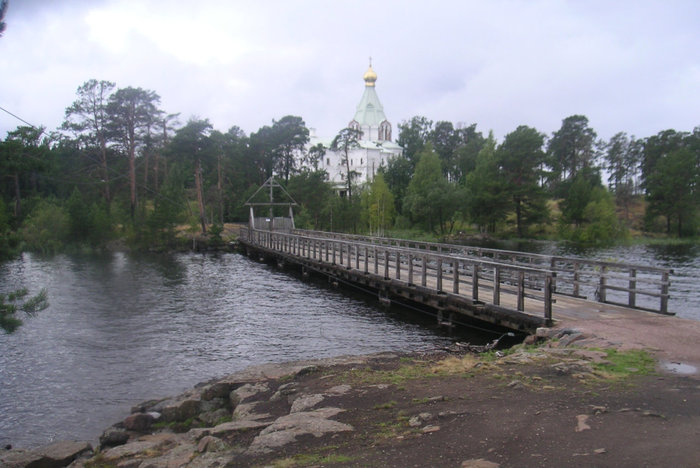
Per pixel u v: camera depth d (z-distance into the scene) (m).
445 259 16.03
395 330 16.31
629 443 5.32
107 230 45.62
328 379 9.48
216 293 24.22
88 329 17.22
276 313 19.42
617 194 83.38
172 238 47.25
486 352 11.91
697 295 22.47
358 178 90.06
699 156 79.12
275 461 5.79
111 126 52.41
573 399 6.91
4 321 12.36
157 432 8.86
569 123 92.12
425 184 69.81
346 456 5.66
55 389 11.81
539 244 56.72
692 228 63.28
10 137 41.38
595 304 14.45
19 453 7.78
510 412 6.56
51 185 56.22
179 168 62.69
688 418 6.02
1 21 8.55
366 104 107.69
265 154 74.44
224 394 9.97
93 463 7.16
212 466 5.93
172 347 15.02
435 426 6.31
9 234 16.45
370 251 29.17
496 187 63.69
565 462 4.97
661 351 9.43
